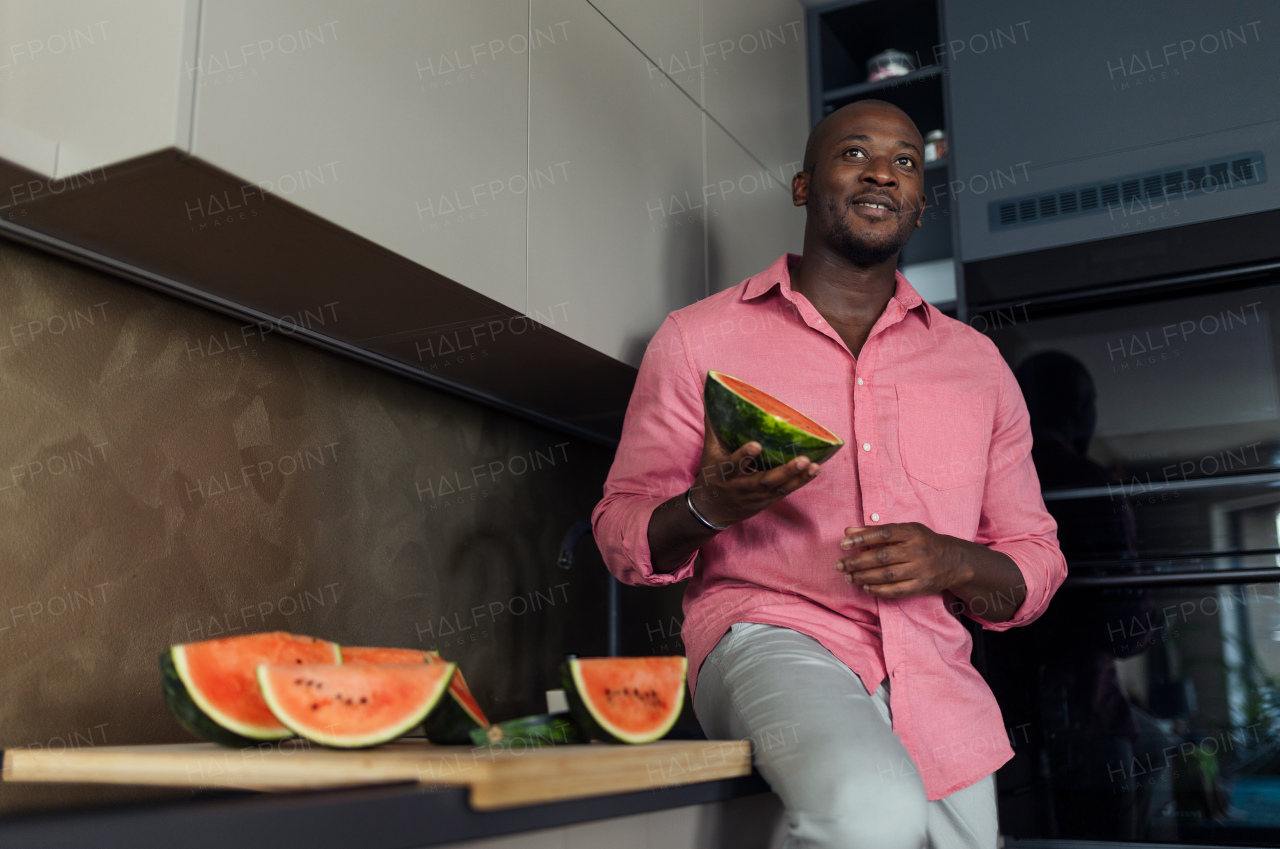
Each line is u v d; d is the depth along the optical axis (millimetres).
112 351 1116
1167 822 1788
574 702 843
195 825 565
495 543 1690
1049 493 1995
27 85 966
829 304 1351
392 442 1500
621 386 1653
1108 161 2090
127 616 1089
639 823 880
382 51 1117
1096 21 2156
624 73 1646
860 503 1180
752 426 914
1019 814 1891
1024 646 1946
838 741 891
